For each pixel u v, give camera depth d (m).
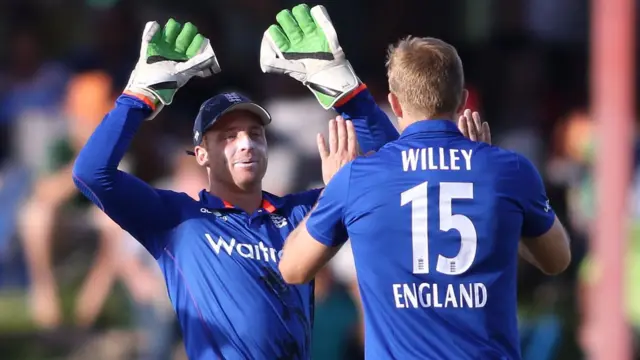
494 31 38.25
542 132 36.97
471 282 13.80
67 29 37.94
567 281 30.59
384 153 14.26
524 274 30.70
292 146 32.59
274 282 15.66
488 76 37.91
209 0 36.72
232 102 15.87
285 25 16.06
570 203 31.59
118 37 36.34
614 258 25.56
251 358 15.48
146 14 36.66
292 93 35.00
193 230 15.75
